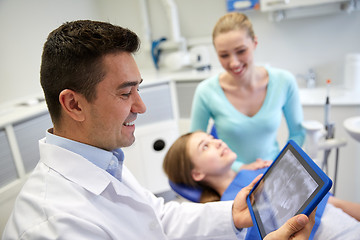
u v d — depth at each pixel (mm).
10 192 1500
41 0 2020
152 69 2713
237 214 908
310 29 2146
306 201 634
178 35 2482
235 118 1353
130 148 2152
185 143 1348
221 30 1257
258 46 2332
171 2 2410
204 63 2334
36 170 728
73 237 598
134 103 717
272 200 772
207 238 937
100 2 2721
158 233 810
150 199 1001
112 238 676
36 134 1619
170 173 1388
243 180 1232
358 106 1764
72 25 681
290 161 793
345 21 2041
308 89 2166
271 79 1365
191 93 2182
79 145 720
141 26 2639
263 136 1354
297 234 633
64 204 647
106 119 683
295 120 1435
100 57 639
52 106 698
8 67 1856
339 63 2137
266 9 1998
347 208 1233
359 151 1825
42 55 678
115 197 750
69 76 646
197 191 1358
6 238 613
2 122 1457
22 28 1912
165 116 2238
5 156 1492
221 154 1298
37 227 601
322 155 1885
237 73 1301
